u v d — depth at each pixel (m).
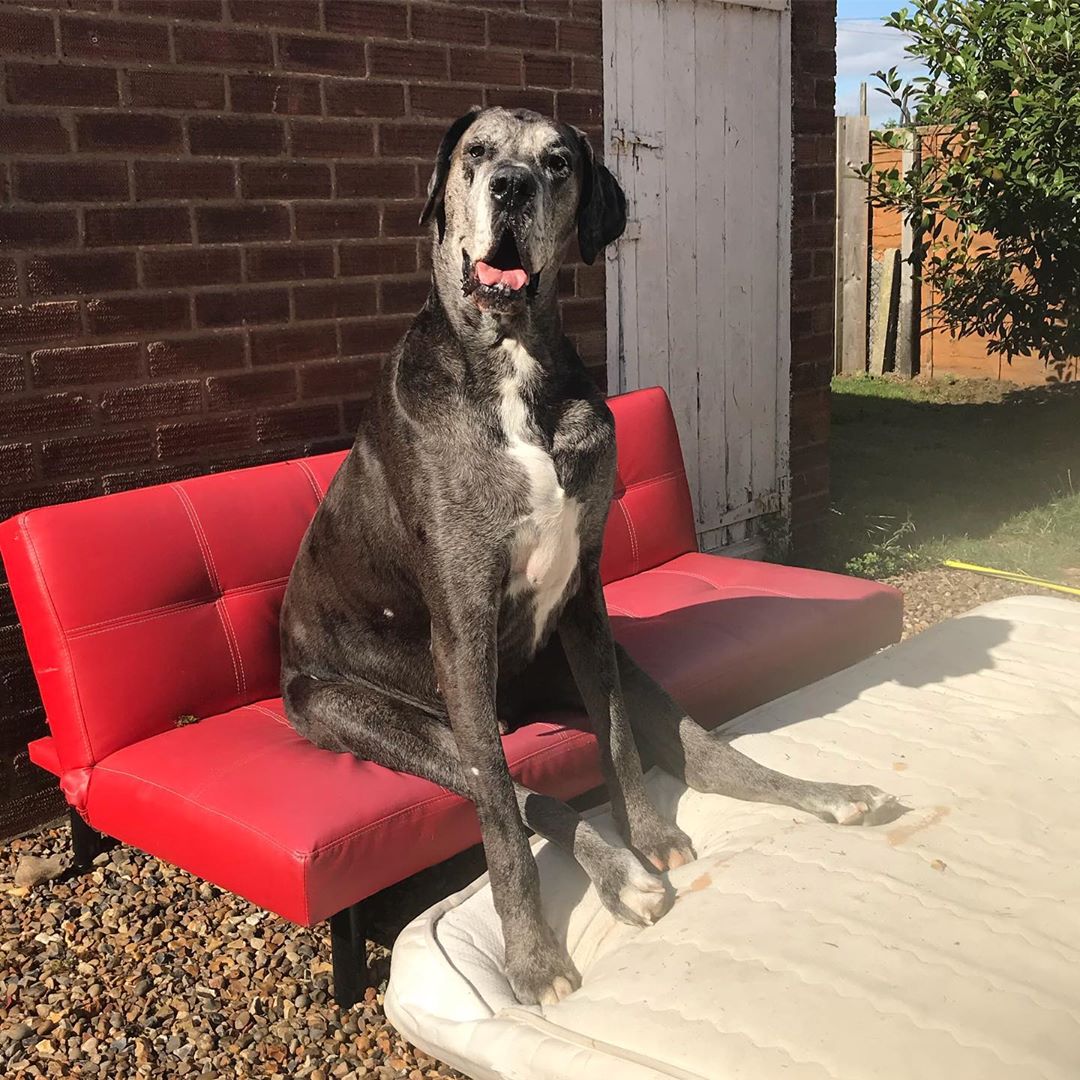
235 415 3.74
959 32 7.52
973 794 2.72
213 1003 2.62
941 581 5.48
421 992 2.25
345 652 2.99
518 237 2.43
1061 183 6.92
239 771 2.67
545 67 4.47
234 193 3.65
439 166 2.63
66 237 3.30
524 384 2.57
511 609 2.70
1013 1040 1.89
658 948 2.23
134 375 3.49
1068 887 2.35
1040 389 9.72
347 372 4.02
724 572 4.13
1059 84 6.82
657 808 2.84
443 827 2.59
